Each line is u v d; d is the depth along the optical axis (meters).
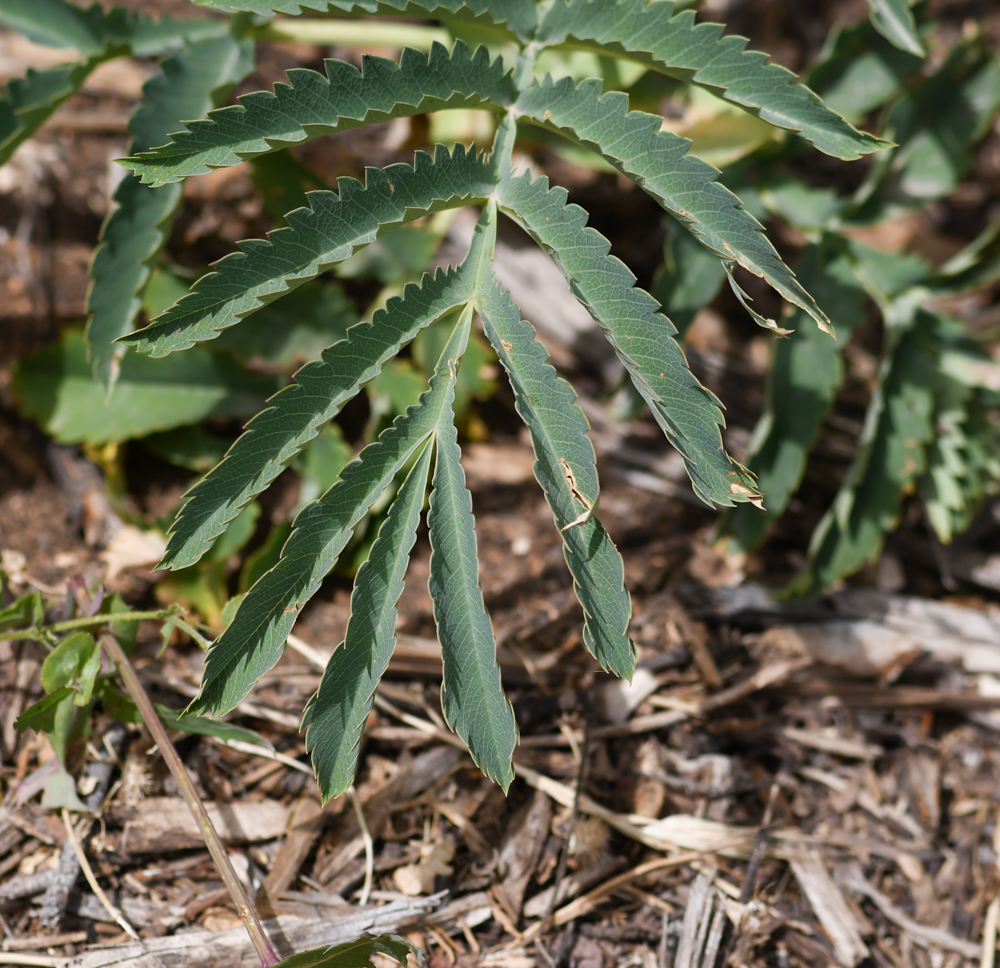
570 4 0.72
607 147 0.69
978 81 0.84
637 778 0.80
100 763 0.76
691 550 0.88
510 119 0.71
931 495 0.85
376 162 0.98
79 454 0.87
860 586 0.88
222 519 0.66
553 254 0.68
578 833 0.78
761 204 0.84
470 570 0.67
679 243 0.82
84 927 0.74
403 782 0.78
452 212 0.89
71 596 0.77
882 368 0.83
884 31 0.77
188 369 0.85
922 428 0.83
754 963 0.77
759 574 0.87
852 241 0.85
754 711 0.83
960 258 0.84
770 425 0.82
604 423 0.92
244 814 0.77
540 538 0.87
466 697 0.67
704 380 0.92
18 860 0.75
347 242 0.67
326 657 0.81
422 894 0.76
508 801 0.79
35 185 0.89
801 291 0.67
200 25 0.82
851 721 0.84
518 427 0.93
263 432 0.66
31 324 0.87
